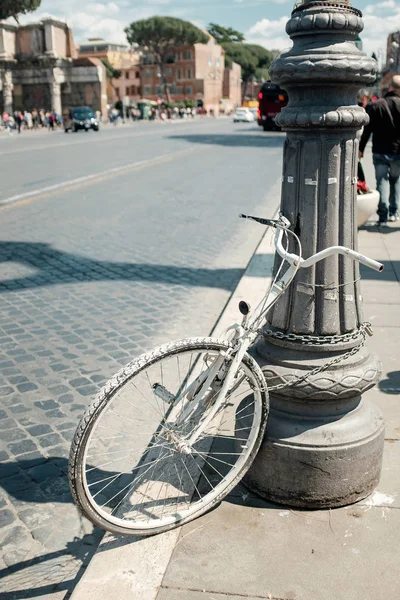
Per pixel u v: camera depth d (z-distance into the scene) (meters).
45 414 3.97
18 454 3.54
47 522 3.01
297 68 2.52
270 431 2.79
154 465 3.12
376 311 5.38
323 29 2.52
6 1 62.06
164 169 18.12
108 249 8.45
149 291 6.61
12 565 2.73
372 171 15.03
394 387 3.92
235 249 8.53
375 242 7.96
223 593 2.30
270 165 19.31
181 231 9.61
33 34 65.38
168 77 114.38
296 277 2.73
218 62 119.44
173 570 2.42
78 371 4.59
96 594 2.31
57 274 7.24
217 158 21.73
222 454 3.14
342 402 2.79
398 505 2.78
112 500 3.16
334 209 2.67
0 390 4.29
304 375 2.69
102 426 3.84
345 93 2.60
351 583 2.34
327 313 2.73
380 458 2.85
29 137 39.62
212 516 2.75
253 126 54.28
